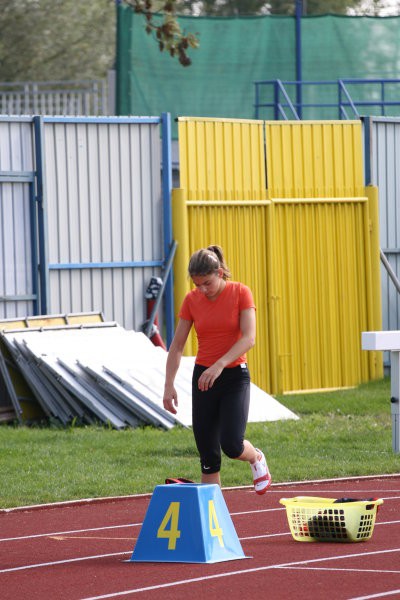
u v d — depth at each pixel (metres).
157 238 58.66
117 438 44.88
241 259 59.84
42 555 25.98
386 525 28.69
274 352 60.41
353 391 60.34
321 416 52.12
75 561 25.17
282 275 61.00
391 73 73.44
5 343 51.41
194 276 26.91
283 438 44.94
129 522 30.33
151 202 58.53
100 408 48.38
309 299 61.69
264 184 60.69
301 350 61.34
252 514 30.95
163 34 63.28
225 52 70.25
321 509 26.31
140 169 58.22
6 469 38.28
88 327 53.41
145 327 57.81
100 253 57.19
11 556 25.95
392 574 22.91
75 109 84.88
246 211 60.16
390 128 65.38
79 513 31.98
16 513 32.22
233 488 35.34
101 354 51.22
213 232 59.22
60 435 45.84
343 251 62.88
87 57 126.25
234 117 70.31
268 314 60.50
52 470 38.16
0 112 88.69
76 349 51.19
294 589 21.83
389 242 65.88
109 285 57.38
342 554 24.95
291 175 61.44
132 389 48.75
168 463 39.12
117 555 25.70
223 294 27.16
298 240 61.50
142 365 51.03
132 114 68.31
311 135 62.09
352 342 63.03
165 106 69.06
